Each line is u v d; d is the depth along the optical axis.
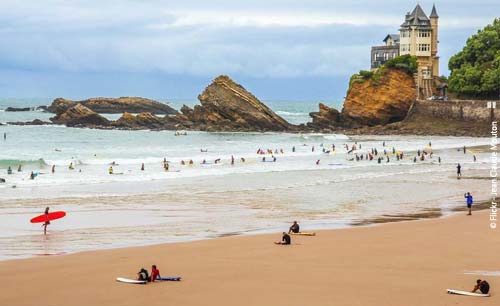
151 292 29.39
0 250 40.22
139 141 164.12
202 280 31.48
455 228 47.19
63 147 144.38
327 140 168.12
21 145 147.50
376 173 94.56
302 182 82.50
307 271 33.38
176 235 45.97
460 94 197.88
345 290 29.73
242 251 38.69
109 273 32.94
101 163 107.88
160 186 78.00
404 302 27.95
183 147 145.75
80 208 59.41
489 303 27.84
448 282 31.19
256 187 77.00
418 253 38.06
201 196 68.62
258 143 157.75
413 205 62.28
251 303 27.80
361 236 43.81
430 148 137.00
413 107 195.00
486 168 102.81
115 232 47.22
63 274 32.72
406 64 199.00
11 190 73.19
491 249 39.31
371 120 198.38
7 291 29.70
